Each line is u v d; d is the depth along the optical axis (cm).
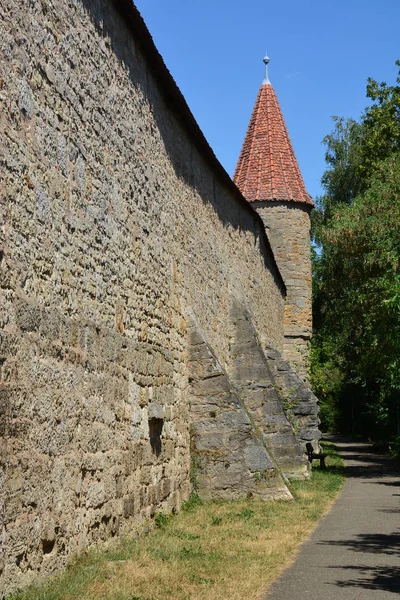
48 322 653
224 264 1678
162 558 766
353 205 2345
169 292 1159
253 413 1650
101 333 808
